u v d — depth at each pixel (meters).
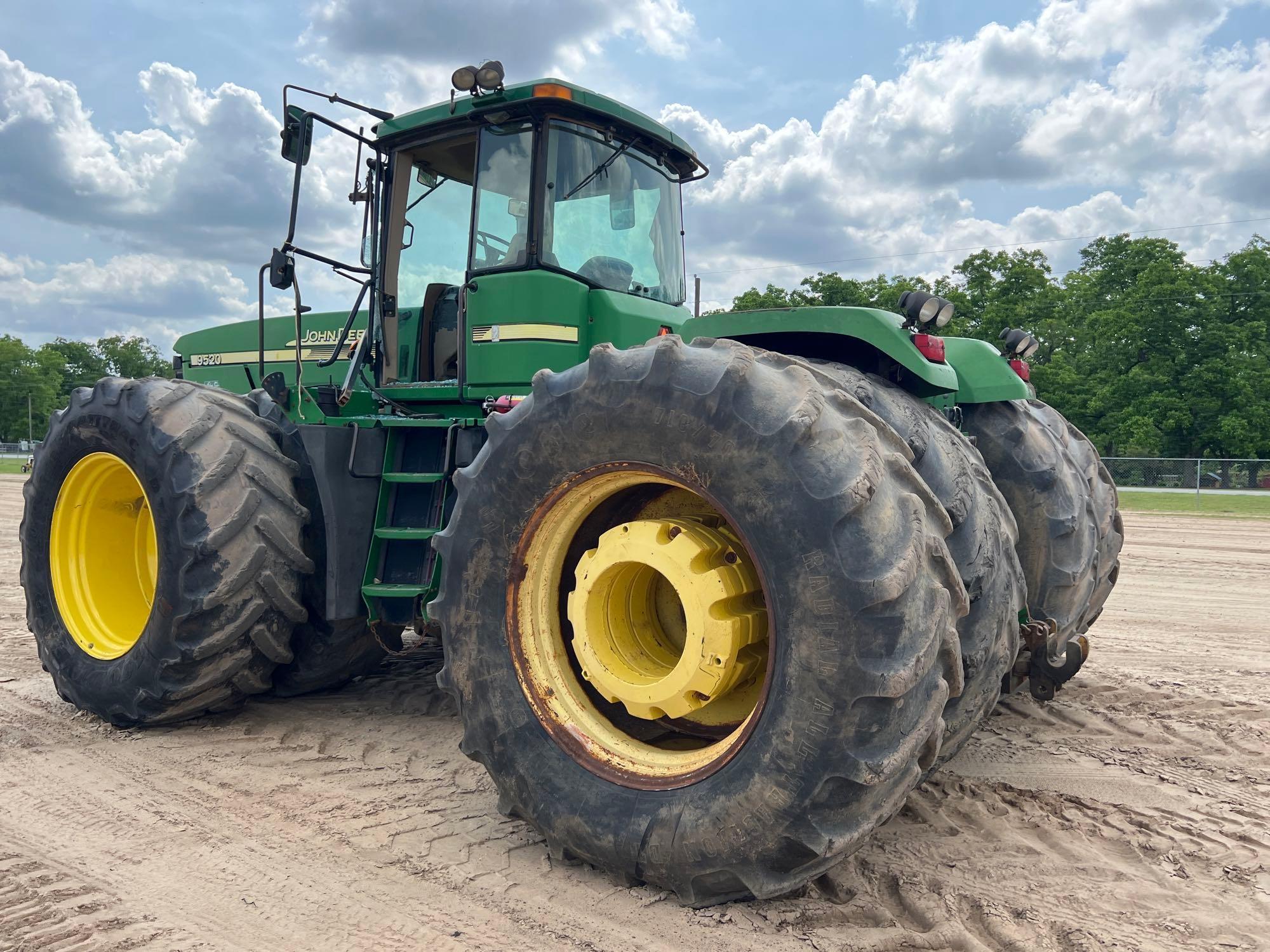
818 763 2.10
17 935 2.23
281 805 3.06
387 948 2.18
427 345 4.40
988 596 2.82
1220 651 5.49
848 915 2.33
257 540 3.67
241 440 3.80
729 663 2.39
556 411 2.59
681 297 4.71
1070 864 2.67
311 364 5.34
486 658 2.68
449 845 2.75
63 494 4.21
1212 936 2.27
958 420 3.80
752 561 2.31
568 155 3.99
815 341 3.44
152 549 4.37
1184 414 38.72
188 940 2.22
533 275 3.86
